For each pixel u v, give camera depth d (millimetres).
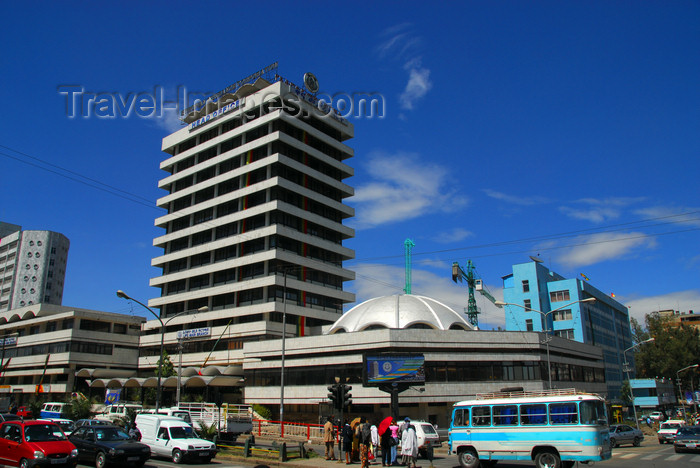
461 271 95375
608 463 25562
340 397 25500
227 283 70375
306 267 69000
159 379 36000
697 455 30359
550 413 21266
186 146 84125
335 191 79000
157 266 79688
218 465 24500
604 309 93312
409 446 21469
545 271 83688
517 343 47312
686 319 144875
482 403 23094
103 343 74812
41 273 125250
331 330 54031
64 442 20312
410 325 48469
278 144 71062
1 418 31906
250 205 71125
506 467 24281
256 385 54312
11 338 82938
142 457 22594
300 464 24031
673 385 101688
